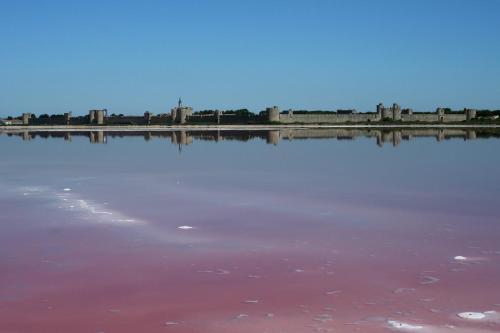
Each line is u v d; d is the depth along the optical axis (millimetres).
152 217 11945
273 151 32188
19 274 8195
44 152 31766
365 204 13422
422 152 30547
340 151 31953
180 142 43344
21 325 6469
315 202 13750
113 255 9102
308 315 6645
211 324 6457
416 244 9617
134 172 20531
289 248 9453
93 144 40812
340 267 8391
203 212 12500
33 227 11039
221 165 23250
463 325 6301
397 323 6371
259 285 7672
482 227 10805
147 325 6449
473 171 20438
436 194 14883
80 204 13492
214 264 8609
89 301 7168
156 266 8523
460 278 7809
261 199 14234
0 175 19609
